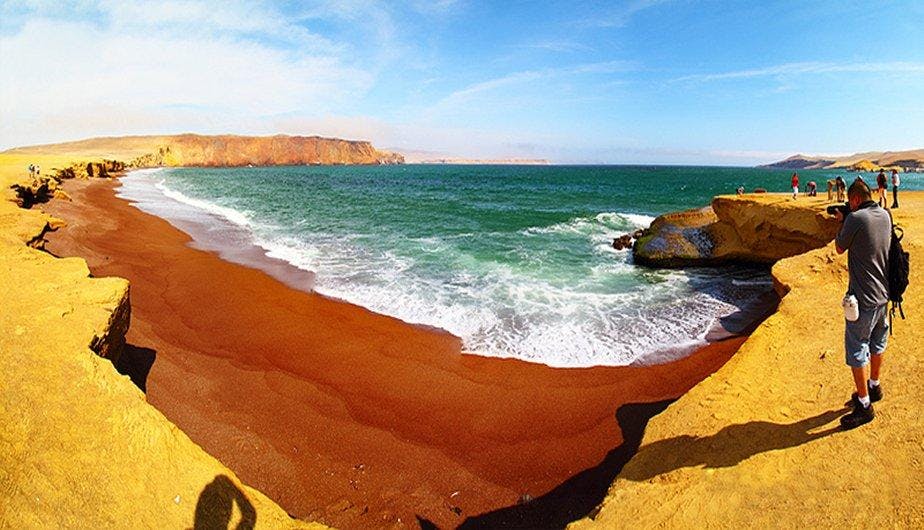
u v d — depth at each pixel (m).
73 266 7.54
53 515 3.42
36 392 4.49
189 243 18.56
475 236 21.03
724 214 16.62
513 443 6.44
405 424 6.84
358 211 30.50
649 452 4.39
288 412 7.02
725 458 4.03
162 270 14.06
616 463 6.00
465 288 12.92
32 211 15.80
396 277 13.97
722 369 5.39
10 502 3.41
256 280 13.52
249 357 8.74
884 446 3.65
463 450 6.29
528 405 7.31
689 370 8.30
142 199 35.12
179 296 11.87
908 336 5.06
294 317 10.71
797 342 5.61
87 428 4.21
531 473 5.86
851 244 3.81
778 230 14.55
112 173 67.38
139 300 11.33
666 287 13.47
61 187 32.91
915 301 5.83
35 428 4.08
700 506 3.62
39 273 7.17
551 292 12.73
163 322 10.10
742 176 105.81
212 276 13.77
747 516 3.43
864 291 3.77
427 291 12.63
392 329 10.12
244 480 5.54
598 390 7.70
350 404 7.30
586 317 10.89
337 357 8.84
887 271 3.75
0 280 6.82
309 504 5.26
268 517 4.00
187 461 4.21
